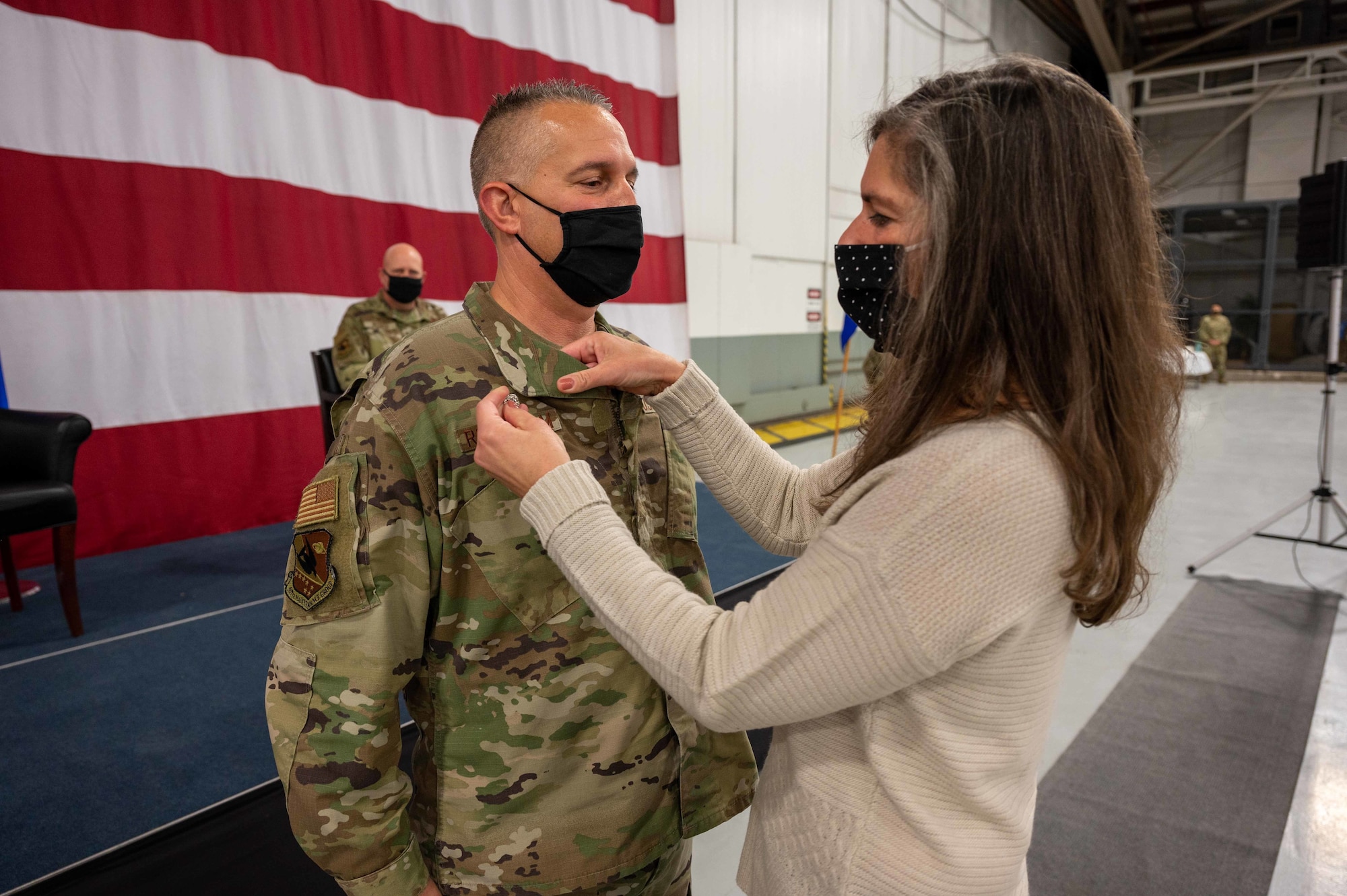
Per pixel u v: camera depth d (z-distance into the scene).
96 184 3.40
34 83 3.21
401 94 4.44
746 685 0.60
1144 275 0.62
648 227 6.19
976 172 0.60
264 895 1.54
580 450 0.85
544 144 0.84
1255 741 2.23
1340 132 12.76
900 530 0.57
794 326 8.17
